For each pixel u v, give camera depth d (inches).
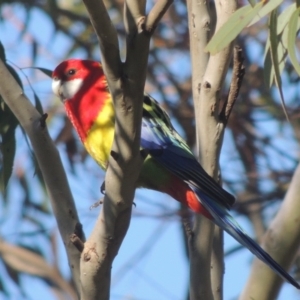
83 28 470.3
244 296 259.0
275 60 210.1
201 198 268.8
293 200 266.1
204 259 242.1
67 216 240.8
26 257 420.8
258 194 467.8
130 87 196.7
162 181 288.5
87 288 214.8
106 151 292.0
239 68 241.8
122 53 462.3
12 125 314.8
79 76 303.7
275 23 209.9
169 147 287.7
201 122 255.9
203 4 262.5
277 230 265.9
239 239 257.4
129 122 200.7
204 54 257.9
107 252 213.3
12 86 251.8
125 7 194.1
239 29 197.5
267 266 257.6
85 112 295.3
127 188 209.5
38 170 313.9
